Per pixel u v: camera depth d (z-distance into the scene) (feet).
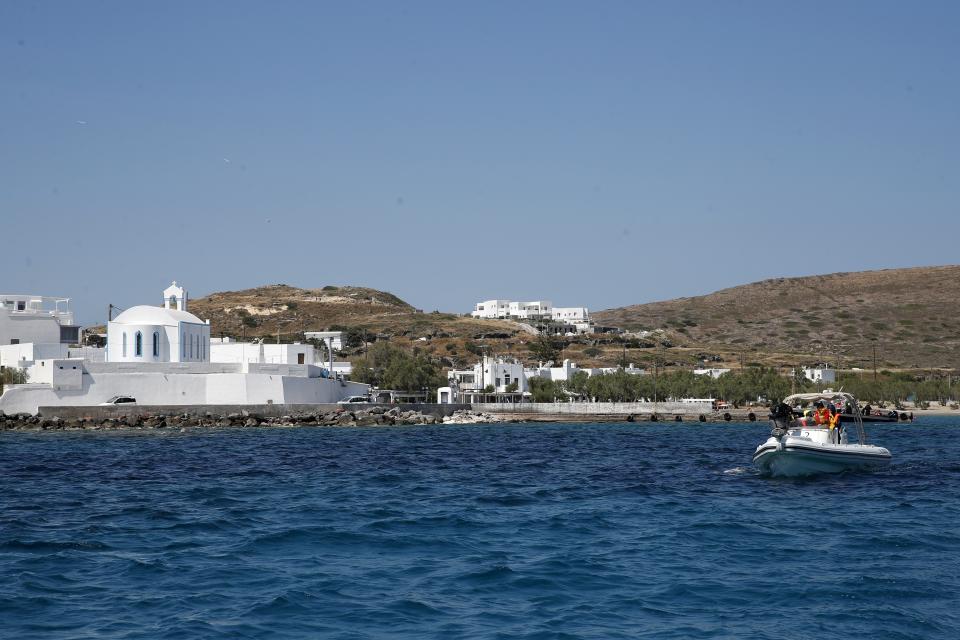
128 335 481.87
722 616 100.12
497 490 199.11
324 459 274.57
